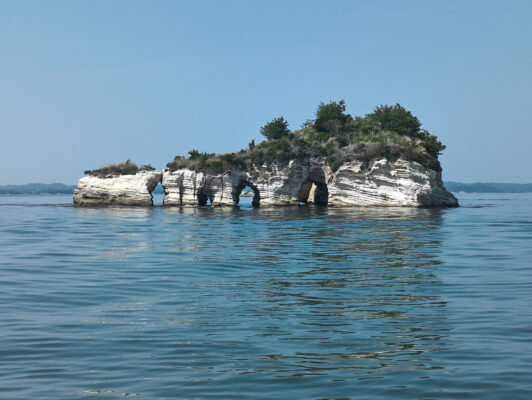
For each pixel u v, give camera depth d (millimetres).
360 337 14555
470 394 10602
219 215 68500
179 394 10688
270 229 47812
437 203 88688
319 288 21422
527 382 11180
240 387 11031
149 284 22406
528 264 27141
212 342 14156
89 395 10656
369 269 26016
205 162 93812
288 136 99938
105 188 94125
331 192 90562
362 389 10898
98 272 25359
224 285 22156
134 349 13594
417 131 97812
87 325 15953
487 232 43750
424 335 14695
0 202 138500
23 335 14891
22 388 11031
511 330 15094
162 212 75438
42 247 35125
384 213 70625
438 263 27703
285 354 13148
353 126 98375
